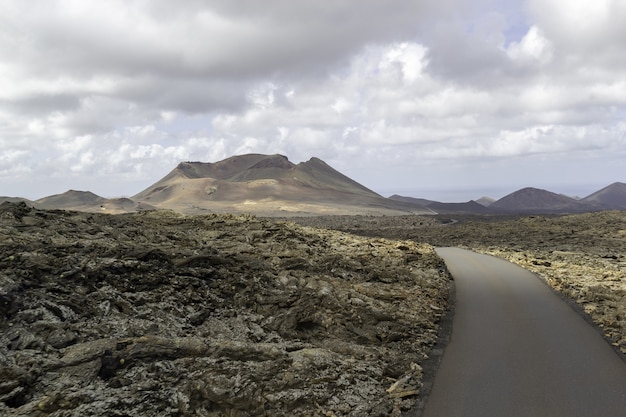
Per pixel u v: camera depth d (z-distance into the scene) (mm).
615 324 16344
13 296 9492
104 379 8258
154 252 14258
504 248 44844
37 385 7582
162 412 8055
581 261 35000
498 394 10805
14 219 15578
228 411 8820
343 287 18422
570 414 9719
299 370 10656
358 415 9867
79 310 10219
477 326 16688
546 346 14172
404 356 13398
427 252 34000
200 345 9930
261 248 21938
